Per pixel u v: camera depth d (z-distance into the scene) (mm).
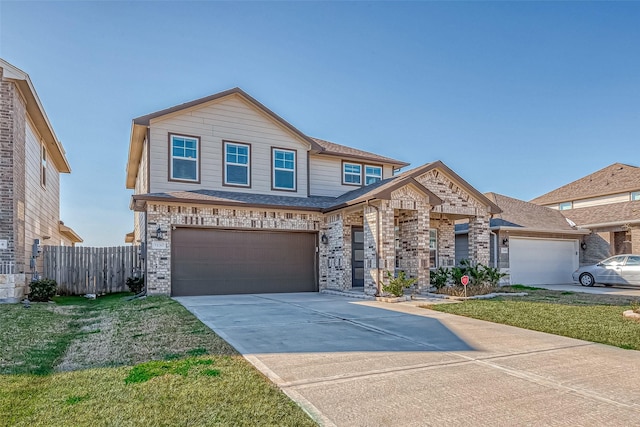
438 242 17578
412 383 4547
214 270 14273
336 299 12758
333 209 15008
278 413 3684
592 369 5113
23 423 3543
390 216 13219
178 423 3477
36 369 5180
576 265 20750
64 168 21156
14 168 12180
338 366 5152
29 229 14148
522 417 3670
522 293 13695
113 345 6348
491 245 18531
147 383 4406
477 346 6309
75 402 3971
